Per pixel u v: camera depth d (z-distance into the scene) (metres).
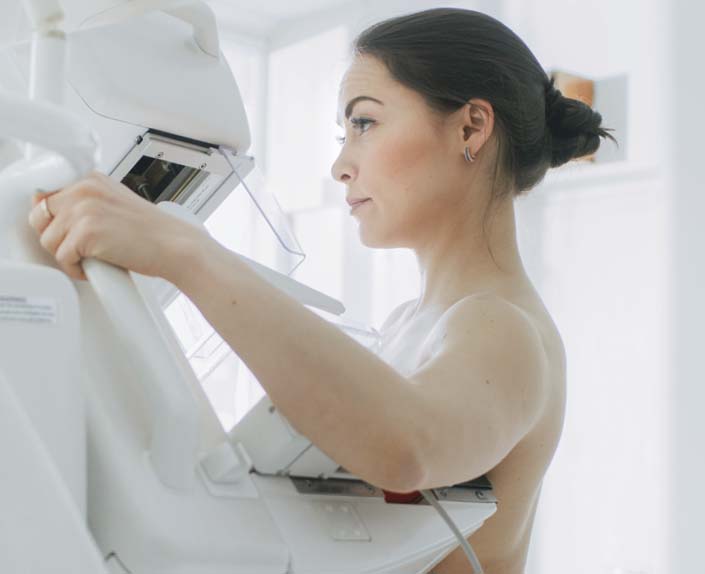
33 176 0.63
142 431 0.57
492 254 0.95
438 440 0.66
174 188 1.13
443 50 0.95
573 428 2.78
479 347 0.75
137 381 0.59
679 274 2.58
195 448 0.58
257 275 0.64
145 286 0.71
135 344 0.58
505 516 0.89
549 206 2.87
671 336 2.58
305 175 3.80
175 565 0.55
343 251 3.60
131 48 0.98
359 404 0.63
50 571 0.38
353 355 0.63
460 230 0.96
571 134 1.08
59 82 0.68
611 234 2.74
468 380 0.72
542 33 2.98
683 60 2.63
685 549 2.49
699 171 2.57
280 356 0.61
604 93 2.79
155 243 0.61
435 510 0.74
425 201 0.95
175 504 0.56
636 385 2.65
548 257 2.86
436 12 0.98
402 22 0.97
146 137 1.03
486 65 0.96
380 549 0.67
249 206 1.15
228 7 3.79
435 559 0.75
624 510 2.63
